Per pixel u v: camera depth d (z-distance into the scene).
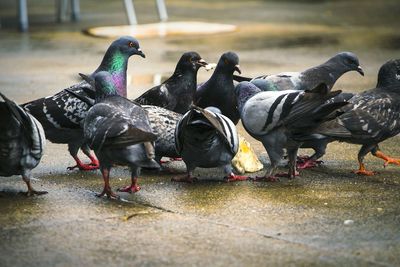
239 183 9.36
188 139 8.91
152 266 6.70
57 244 7.21
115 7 30.33
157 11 28.25
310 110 8.80
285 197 8.71
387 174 9.78
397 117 9.82
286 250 7.06
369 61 18.30
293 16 27.28
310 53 19.30
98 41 21.64
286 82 11.25
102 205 8.43
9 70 17.45
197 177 9.67
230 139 9.02
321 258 6.87
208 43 21.11
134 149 8.38
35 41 21.88
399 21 25.61
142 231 7.55
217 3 31.83
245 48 20.17
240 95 9.89
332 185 9.24
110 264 6.75
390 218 7.94
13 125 8.39
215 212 8.16
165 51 19.83
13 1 32.78
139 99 11.05
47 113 10.02
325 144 9.93
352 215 8.04
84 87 9.98
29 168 8.72
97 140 8.22
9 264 6.76
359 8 29.12
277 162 9.38
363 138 9.56
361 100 9.75
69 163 10.47
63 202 8.55
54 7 30.80
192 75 11.10
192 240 7.31
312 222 7.82
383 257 6.88
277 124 9.05
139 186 9.23
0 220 7.89
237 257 6.89
